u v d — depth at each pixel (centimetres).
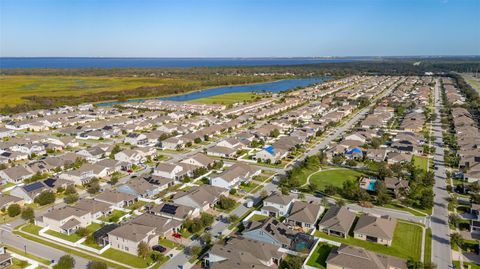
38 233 8369
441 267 6925
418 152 14388
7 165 13212
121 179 11881
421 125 18425
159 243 7875
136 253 7425
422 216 9112
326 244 7769
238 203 9975
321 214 9119
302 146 15688
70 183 11138
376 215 9119
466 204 9781
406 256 7312
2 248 7438
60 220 8369
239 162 13288
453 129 18375
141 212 9394
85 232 8238
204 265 7100
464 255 7350
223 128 18712
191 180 11700
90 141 16988
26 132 18762
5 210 9481
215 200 9844
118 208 9606
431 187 10994
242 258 6825
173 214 8875
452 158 13450
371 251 7150
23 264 7075
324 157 13188
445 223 8725
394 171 11788
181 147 15600
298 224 8681
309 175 12094
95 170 11906
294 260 6712
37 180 11619
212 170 12650
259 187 11088
